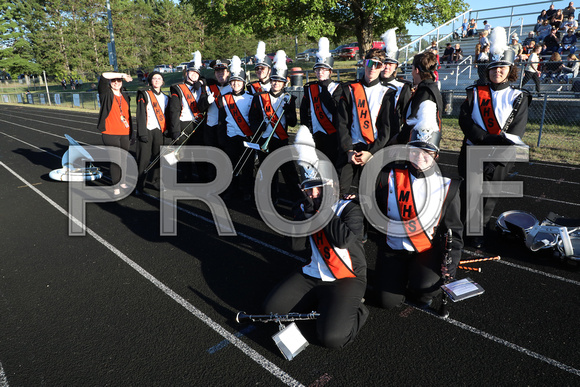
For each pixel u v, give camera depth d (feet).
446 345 10.03
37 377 9.70
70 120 63.77
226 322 11.36
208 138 22.15
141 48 228.84
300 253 15.20
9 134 50.96
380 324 10.93
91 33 195.00
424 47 64.75
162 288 13.23
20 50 217.97
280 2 62.90
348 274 10.37
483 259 12.96
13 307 12.53
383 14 63.31
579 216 17.29
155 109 22.17
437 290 10.72
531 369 9.16
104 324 11.53
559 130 34.30
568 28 49.32
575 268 13.16
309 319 10.78
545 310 11.14
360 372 9.33
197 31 203.00
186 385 9.25
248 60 121.90
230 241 16.37
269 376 9.37
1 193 24.25
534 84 40.75
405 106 14.20
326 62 15.88
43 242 17.06
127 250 16.01
